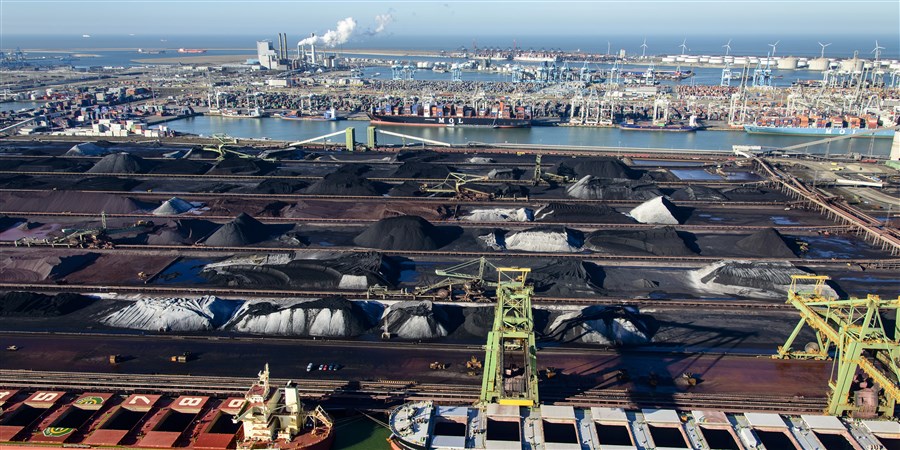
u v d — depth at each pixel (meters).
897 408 61.25
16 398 61.72
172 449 54.53
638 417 57.88
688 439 55.06
